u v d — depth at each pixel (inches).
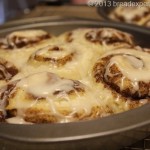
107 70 19.9
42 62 21.0
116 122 16.1
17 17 32.9
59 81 18.7
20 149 16.7
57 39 25.4
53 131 15.8
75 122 16.2
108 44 23.6
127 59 20.2
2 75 21.3
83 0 39.6
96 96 19.1
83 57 21.6
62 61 20.9
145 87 19.2
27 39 24.5
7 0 46.5
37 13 34.1
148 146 17.8
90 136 15.5
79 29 26.3
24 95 18.2
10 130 16.0
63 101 17.8
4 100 18.7
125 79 19.3
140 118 16.3
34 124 16.4
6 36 26.3
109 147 17.0
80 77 20.6
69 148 16.3
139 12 31.8
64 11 34.3
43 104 17.8
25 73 21.1
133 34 26.4
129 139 17.0
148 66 20.1
